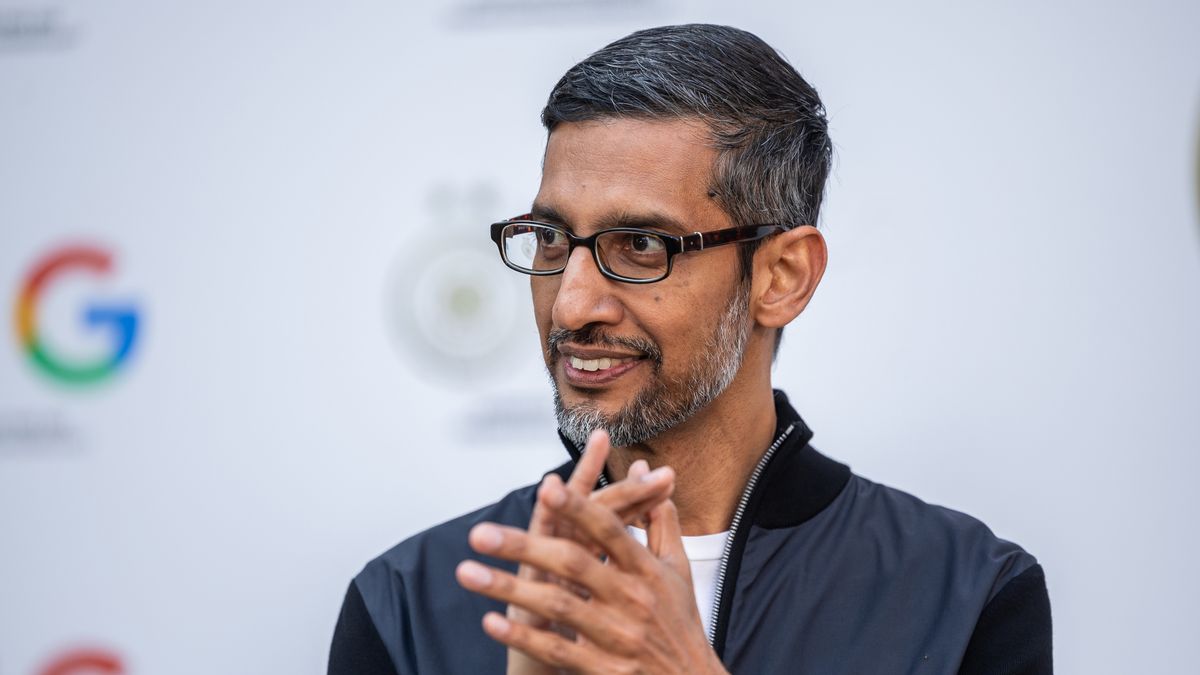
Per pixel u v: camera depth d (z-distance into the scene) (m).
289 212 5.77
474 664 3.30
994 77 5.28
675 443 3.32
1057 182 5.22
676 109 3.12
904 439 5.24
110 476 5.78
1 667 5.76
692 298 3.11
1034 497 5.15
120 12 5.92
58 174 5.90
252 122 5.82
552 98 3.24
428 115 5.71
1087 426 5.14
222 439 5.73
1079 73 5.23
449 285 5.65
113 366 5.82
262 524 5.68
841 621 3.31
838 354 5.30
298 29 5.81
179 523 5.73
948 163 5.29
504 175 5.66
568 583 2.70
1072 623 5.09
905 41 5.34
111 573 5.75
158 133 5.88
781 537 3.40
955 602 3.31
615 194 3.07
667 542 2.77
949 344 5.24
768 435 3.49
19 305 5.88
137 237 5.85
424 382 5.63
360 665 3.39
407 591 3.43
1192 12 5.17
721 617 3.27
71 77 5.93
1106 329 5.15
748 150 3.20
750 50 3.31
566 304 3.05
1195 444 5.07
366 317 5.68
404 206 5.70
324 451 5.66
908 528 3.48
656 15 5.60
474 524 3.60
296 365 5.71
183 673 5.67
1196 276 5.11
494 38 5.70
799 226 3.36
